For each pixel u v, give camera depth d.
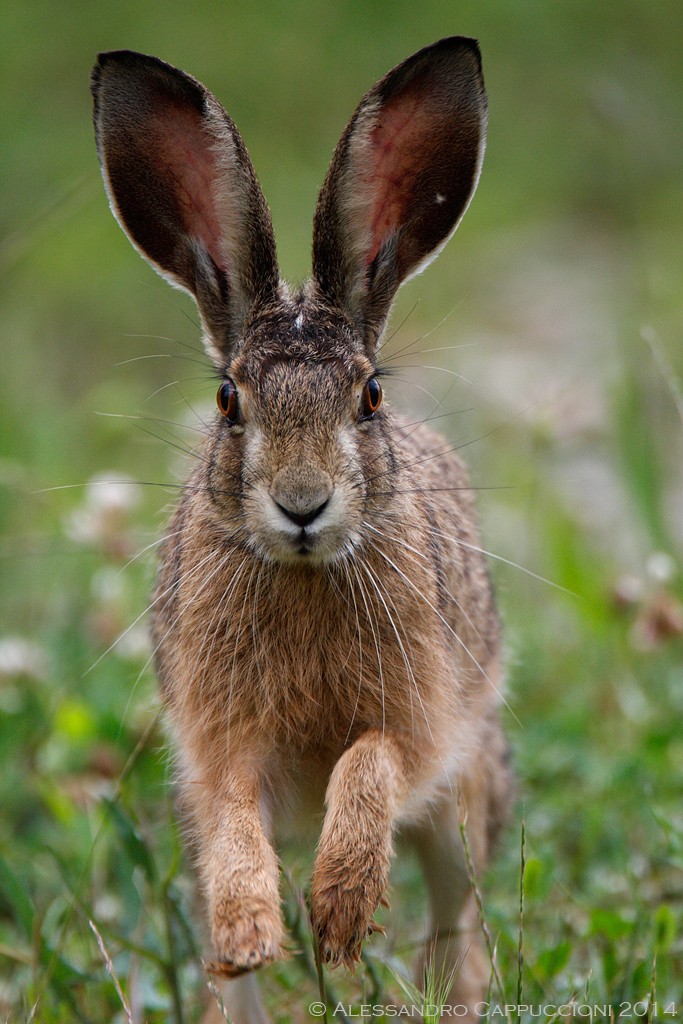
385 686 8.97
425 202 9.73
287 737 9.03
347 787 8.51
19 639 13.32
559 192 25.05
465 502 10.81
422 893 10.80
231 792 8.73
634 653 12.96
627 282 21.53
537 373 18.22
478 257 23.31
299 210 22.38
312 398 8.57
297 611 8.88
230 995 9.02
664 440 16.22
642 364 16.66
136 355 20.38
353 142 9.27
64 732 11.94
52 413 17.56
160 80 9.45
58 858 9.76
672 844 9.95
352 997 9.38
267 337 8.95
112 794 10.82
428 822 9.88
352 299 9.49
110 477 14.28
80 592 14.60
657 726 11.98
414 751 9.04
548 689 13.09
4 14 28.67
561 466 16.75
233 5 29.19
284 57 27.52
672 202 23.97
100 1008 9.16
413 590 8.99
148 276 21.88
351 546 8.67
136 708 12.11
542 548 14.51
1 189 22.34
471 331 20.78
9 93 25.91
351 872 8.22
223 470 8.86
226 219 9.41
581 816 11.31
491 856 10.77
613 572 14.28
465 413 16.95
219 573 8.96
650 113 24.70
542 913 10.11
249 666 8.95
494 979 8.72
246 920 8.01
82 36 28.03
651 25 28.44
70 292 21.58
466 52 9.45
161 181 9.64
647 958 9.05
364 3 28.94
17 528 14.98
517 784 11.48
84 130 24.56
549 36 28.31
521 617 13.96
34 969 9.05
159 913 9.67
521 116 26.91
